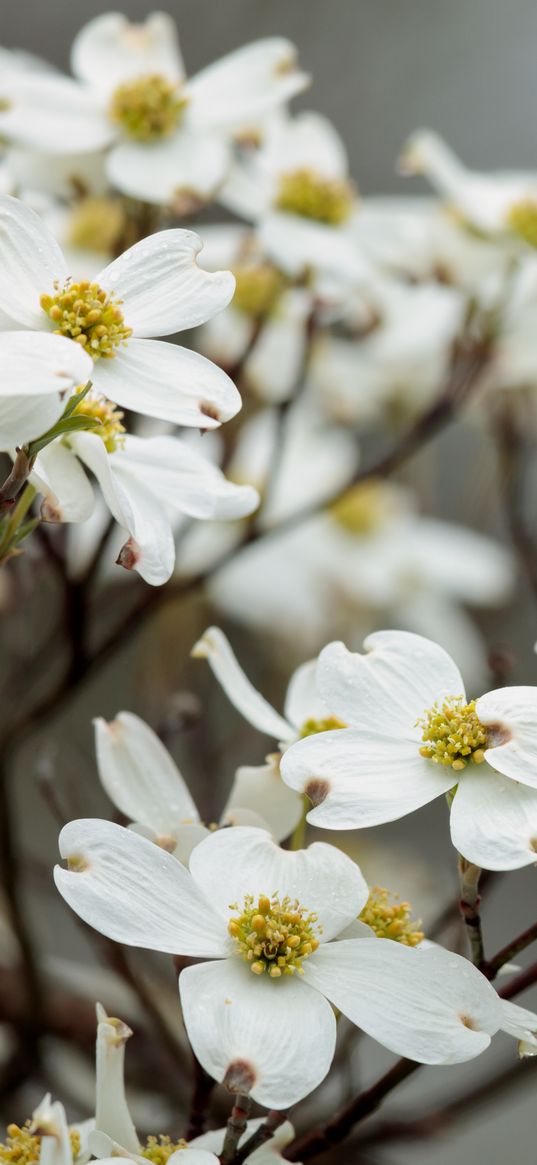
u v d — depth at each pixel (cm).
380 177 178
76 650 98
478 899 74
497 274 111
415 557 136
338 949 73
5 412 72
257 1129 73
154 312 75
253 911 73
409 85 182
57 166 98
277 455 102
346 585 132
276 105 99
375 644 76
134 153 97
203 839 75
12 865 99
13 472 74
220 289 75
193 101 99
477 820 73
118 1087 73
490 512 137
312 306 102
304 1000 72
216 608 120
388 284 115
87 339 74
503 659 92
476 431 144
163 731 95
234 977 72
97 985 104
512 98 183
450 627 136
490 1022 72
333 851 74
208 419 74
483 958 75
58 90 98
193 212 96
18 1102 104
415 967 72
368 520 135
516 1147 147
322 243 102
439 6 182
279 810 78
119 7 179
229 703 122
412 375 126
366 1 180
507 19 183
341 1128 77
